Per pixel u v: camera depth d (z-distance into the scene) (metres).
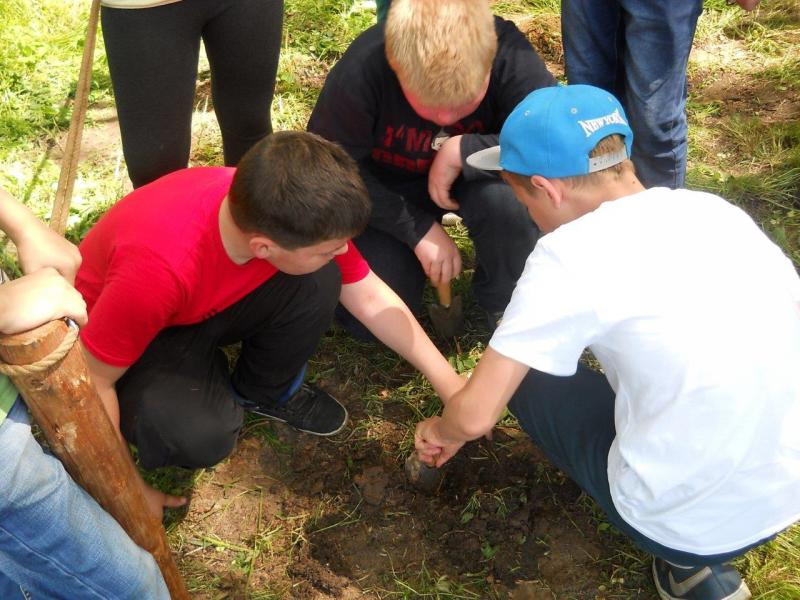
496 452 2.34
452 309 2.58
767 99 3.43
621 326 1.47
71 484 1.41
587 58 2.81
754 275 1.49
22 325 1.22
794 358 1.50
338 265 2.01
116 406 1.85
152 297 1.74
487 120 2.32
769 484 1.55
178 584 1.82
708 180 3.08
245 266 1.86
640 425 1.57
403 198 2.33
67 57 3.71
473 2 1.92
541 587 2.08
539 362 1.50
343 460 2.35
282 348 2.10
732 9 3.85
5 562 1.45
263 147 1.63
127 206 1.84
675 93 2.61
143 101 2.26
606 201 1.60
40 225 1.55
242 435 2.39
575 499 2.23
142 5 2.10
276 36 2.39
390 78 2.14
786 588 2.00
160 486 2.27
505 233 2.27
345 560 2.14
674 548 1.68
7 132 3.37
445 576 2.10
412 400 2.48
